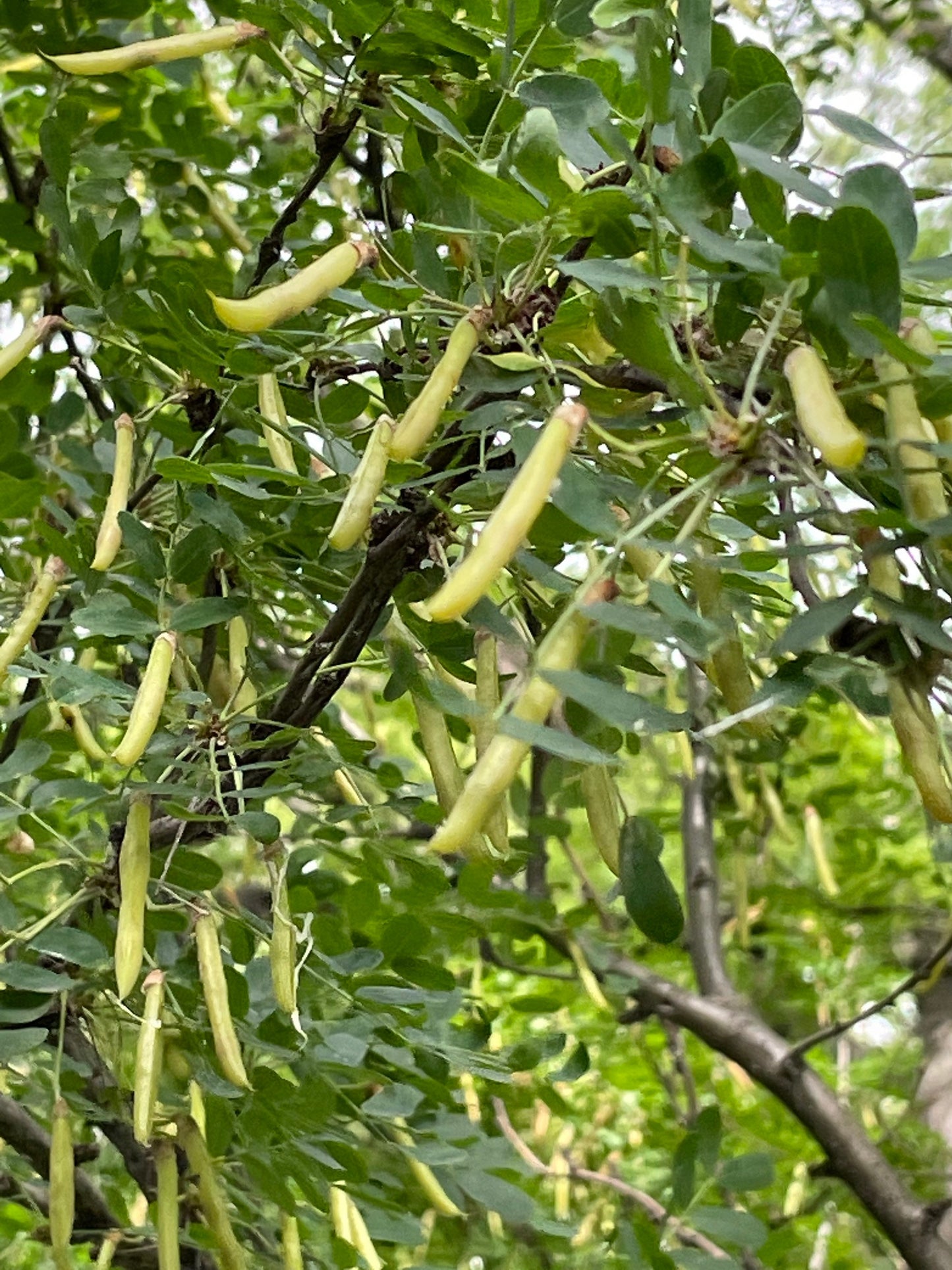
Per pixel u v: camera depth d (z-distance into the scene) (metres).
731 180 0.94
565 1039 1.67
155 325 1.45
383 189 1.55
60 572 1.36
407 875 1.62
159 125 2.02
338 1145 1.41
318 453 1.25
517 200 1.00
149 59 1.29
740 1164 1.57
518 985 3.09
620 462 1.09
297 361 1.27
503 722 0.83
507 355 1.04
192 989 1.53
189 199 2.11
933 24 2.81
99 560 1.25
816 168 1.09
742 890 2.81
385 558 1.21
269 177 2.10
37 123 2.42
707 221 0.97
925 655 0.92
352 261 1.01
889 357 0.88
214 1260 1.78
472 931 1.71
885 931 3.13
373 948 1.59
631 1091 3.05
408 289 1.07
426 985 1.59
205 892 1.45
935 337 1.11
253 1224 1.74
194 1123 1.43
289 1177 1.49
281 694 1.39
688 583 1.20
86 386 1.95
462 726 1.53
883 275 0.82
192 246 2.35
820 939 3.20
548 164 0.99
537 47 1.28
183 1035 1.49
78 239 1.42
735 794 2.77
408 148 1.42
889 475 0.88
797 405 0.82
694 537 1.09
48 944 1.30
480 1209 2.19
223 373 1.39
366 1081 1.61
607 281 0.91
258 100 2.48
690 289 1.15
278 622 1.77
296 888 1.52
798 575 1.08
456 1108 1.68
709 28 1.04
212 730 1.34
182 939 1.71
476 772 0.84
